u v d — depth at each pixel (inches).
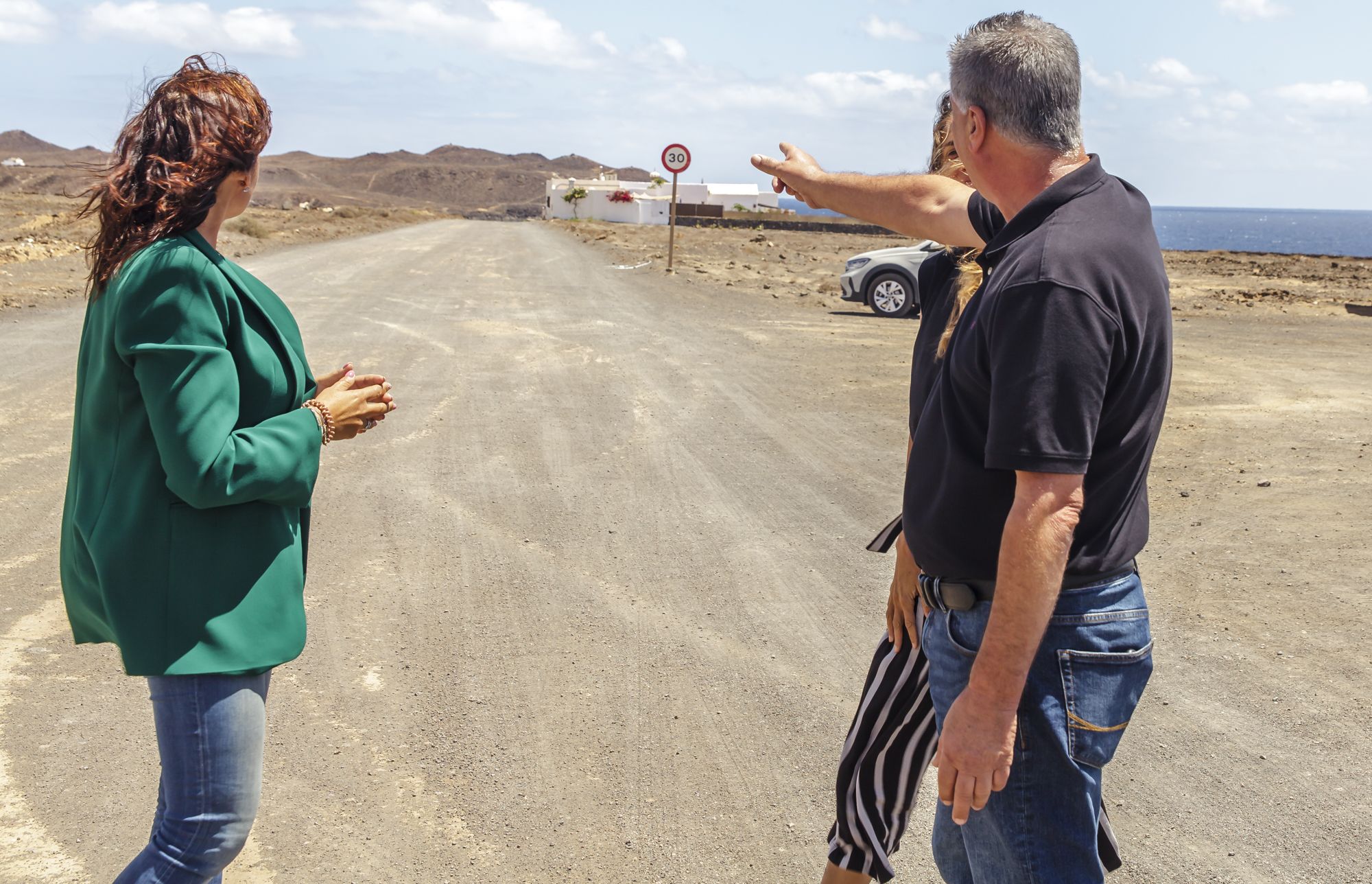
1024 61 73.9
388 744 136.5
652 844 117.8
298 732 138.6
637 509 237.0
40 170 7608.3
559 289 701.9
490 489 247.9
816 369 419.2
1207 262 1175.6
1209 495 254.4
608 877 111.8
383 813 121.6
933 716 97.5
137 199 78.0
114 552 77.9
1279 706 152.3
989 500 77.4
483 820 121.0
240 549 81.0
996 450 70.6
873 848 100.7
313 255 970.1
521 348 442.6
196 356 75.0
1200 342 535.5
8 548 200.1
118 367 76.7
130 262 76.1
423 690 151.1
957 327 80.0
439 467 264.5
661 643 169.9
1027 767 77.7
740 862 115.2
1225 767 136.3
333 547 206.8
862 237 2218.3
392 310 555.5
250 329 81.0
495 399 343.0
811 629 177.3
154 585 78.4
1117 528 77.5
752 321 567.5
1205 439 312.8
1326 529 228.7
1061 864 78.2
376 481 251.0
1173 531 227.9
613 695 151.8
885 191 98.6
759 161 107.0
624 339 478.3
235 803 82.9
